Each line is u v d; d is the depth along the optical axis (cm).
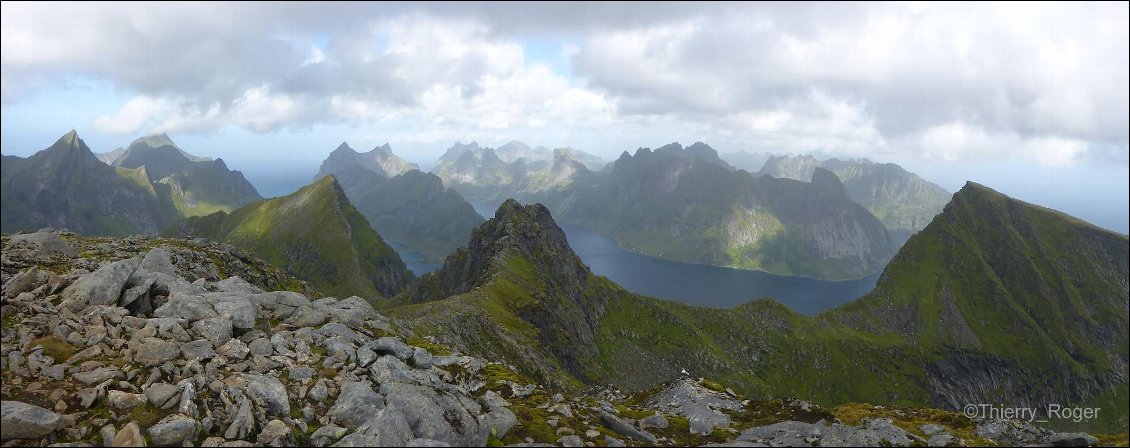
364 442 1526
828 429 2347
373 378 2111
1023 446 2392
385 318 3300
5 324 1802
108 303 2130
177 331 1959
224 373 1842
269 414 1692
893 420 3156
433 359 2719
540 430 2078
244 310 2314
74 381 1570
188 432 1434
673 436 2397
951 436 2511
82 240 4278
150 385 1609
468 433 1838
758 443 2202
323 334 2508
